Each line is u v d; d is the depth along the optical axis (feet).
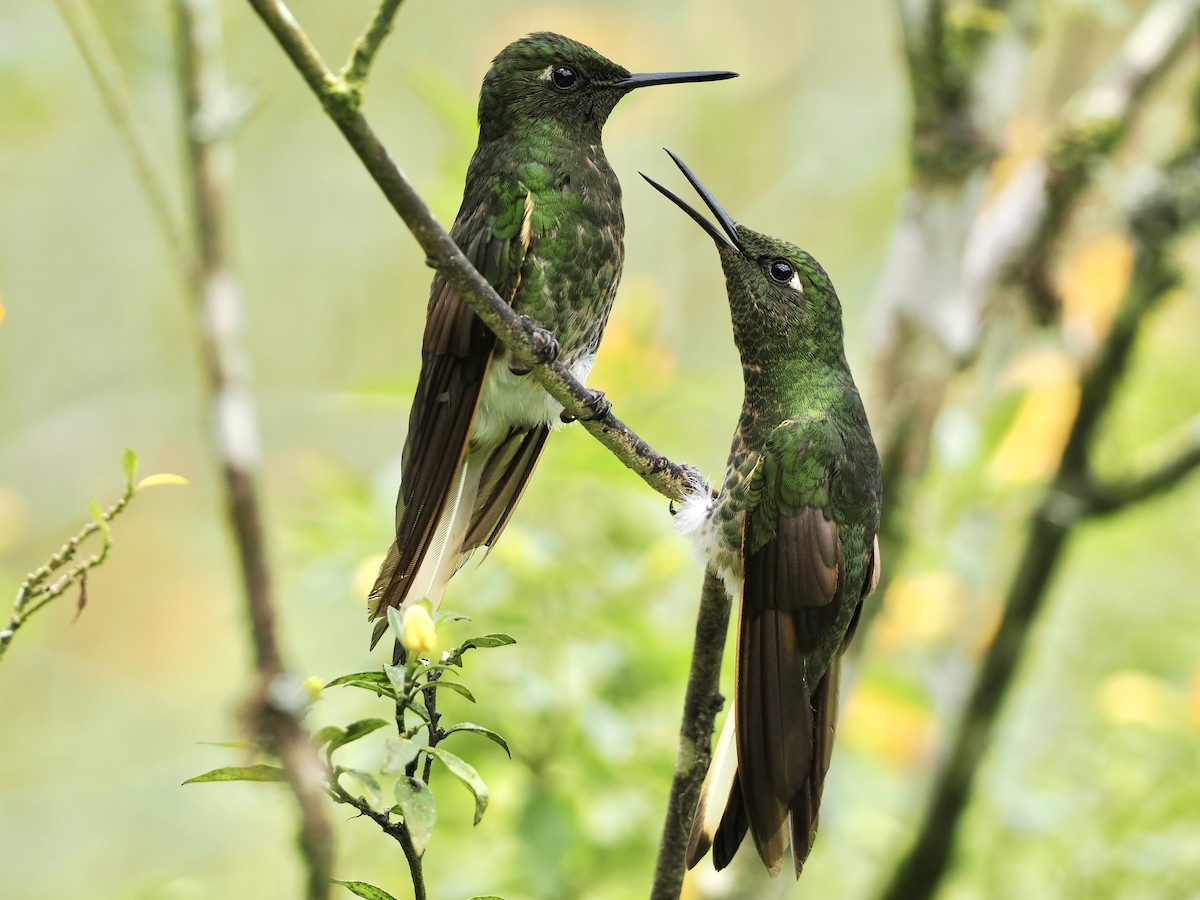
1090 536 38.50
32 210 55.62
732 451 23.39
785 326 23.35
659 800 27.81
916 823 32.14
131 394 55.83
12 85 44.68
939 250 29.76
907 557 30.68
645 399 30.19
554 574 28.14
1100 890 30.86
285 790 14.83
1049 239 31.99
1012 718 37.22
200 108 27.53
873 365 29.91
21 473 52.60
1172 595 38.73
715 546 21.86
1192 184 32.63
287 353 56.34
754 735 19.94
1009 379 34.76
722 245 24.06
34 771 48.01
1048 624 38.55
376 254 57.41
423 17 56.39
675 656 28.66
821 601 21.25
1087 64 38.52
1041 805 32.96
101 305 56.34
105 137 55.26
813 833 19.76
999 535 36.50
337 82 14.73
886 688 34.42
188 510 54.03
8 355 55.26
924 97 29.84
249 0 14.48
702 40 55.77
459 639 27.66
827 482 21.97
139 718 50.42
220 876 41.63
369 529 29.14
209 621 51.96
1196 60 36.68
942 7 29.45
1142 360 34.94
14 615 16.92
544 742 27.71
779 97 55.62
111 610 51.55
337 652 34.94
